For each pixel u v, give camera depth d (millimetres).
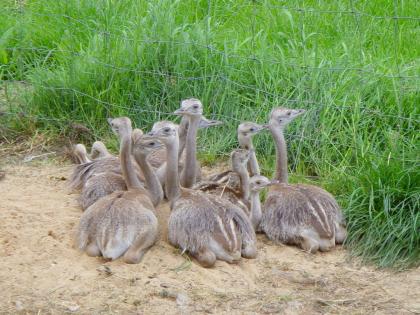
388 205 26844
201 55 34656
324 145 31203
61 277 23750
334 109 32156
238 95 33500
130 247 24703
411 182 27328
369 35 37438
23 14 39688
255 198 27141
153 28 35375
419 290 24312
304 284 24469
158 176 29203
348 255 26219
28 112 34594
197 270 24516
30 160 32375
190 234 25016
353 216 27391
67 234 26094
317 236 26281
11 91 35781
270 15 38281
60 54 36438
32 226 26438
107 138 33625
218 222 25141
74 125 33812
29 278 23688
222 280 24188
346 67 33531
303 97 32906
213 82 33906
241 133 29344
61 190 29812
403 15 39094
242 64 34375
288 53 35656
